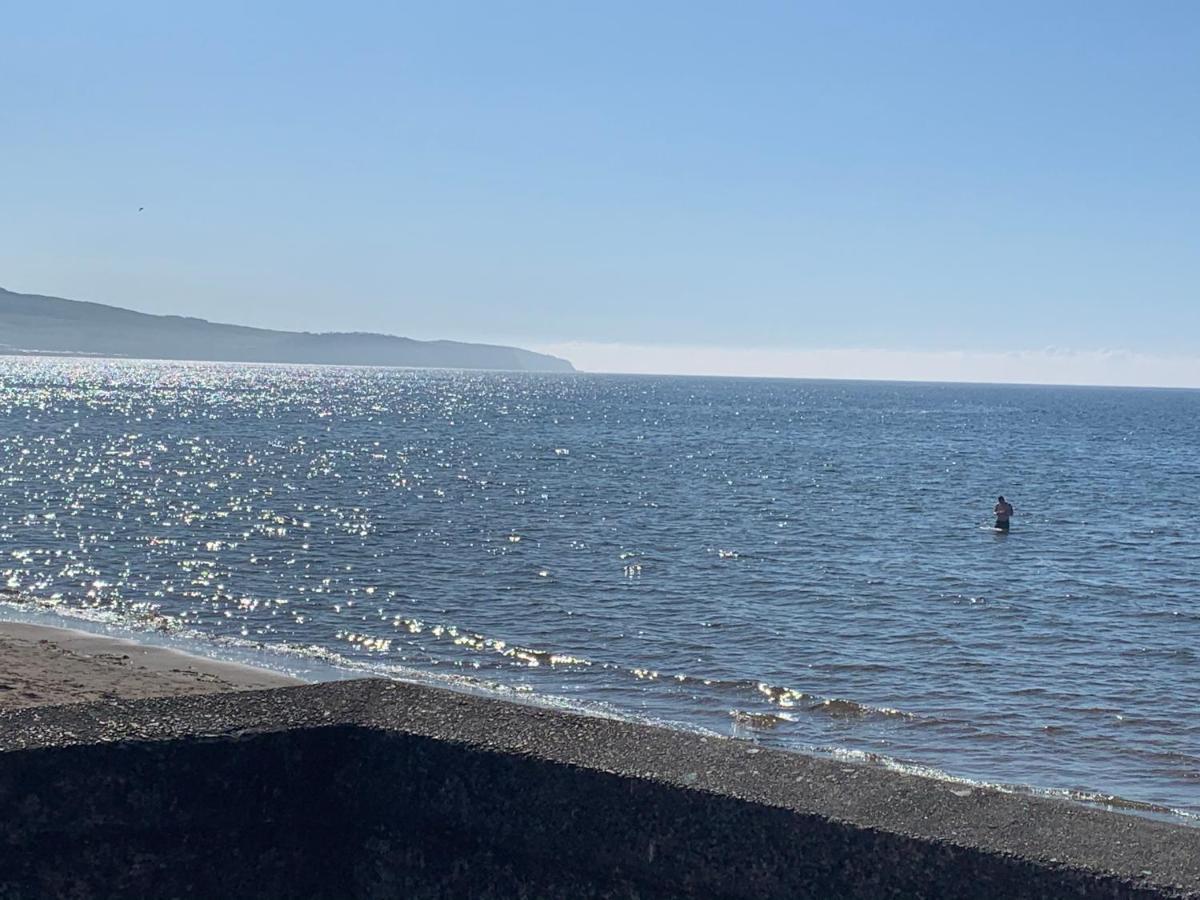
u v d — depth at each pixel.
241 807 2.97
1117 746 15.52
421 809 2.94
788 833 2.55
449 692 3.34
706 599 25.19
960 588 27.62
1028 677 19.14
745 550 32.59
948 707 17.22
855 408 166.12
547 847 2.80
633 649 20.39
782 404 174.62
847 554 32.53
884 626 22.92
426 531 34.62
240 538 32.41
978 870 2.39
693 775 2.73
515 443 77.00
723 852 2.62
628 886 2.72
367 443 73.06
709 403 171.75
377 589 25.47
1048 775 14.30
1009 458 75.38
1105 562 32.69
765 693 17.70
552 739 2.95
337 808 3.06
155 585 25.39
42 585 25.00
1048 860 2.35
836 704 17.19
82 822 2.83
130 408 107.31
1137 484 58.56
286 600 24.06
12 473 47.47
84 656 17.47
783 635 21.80
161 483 46.12
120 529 33.38
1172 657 20.89
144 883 2.88
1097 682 18.95
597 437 86.12
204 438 72.88
